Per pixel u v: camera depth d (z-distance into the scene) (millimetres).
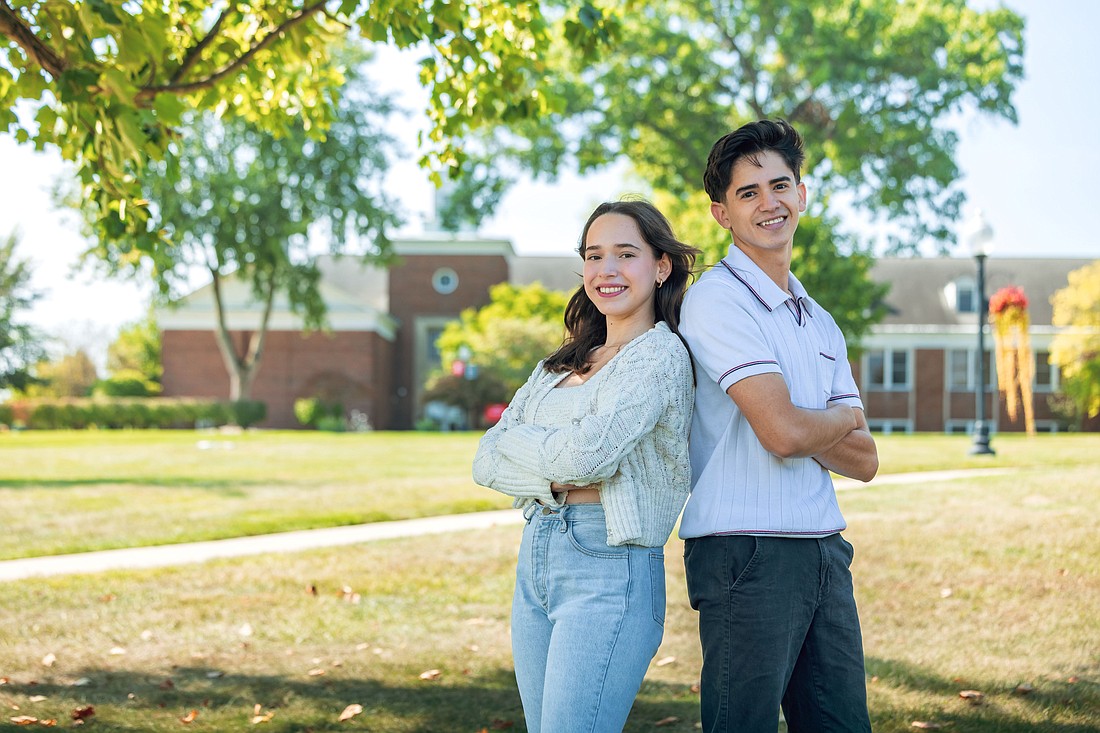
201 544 8906
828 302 23844
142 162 3689
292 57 5430
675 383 2521
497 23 5750
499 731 4102
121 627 5848
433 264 40531
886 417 37000
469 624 5895
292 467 15914
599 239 2680
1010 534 7629
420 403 35844
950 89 24469
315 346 37406
